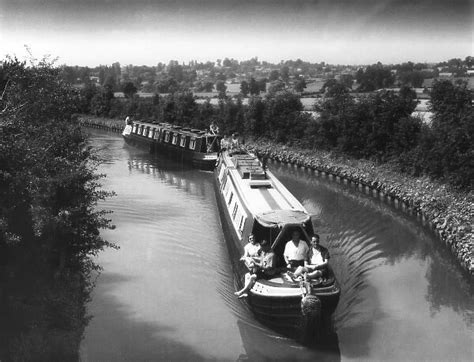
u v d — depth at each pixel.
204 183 31.09
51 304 14.13
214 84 176.88
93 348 12.09
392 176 28.22
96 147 45.88
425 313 13.77
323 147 37.81
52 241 14.76
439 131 25.33
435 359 11.56
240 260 14.50
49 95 17.84
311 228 14.29
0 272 14.27
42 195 13.88
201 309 14.12
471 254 16.73
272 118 43.41
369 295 14.86
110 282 15.86
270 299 12.05
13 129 14.83
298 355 11.92
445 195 22.14
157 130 42.28
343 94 38.25
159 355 11.81
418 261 17.75
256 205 16.31
